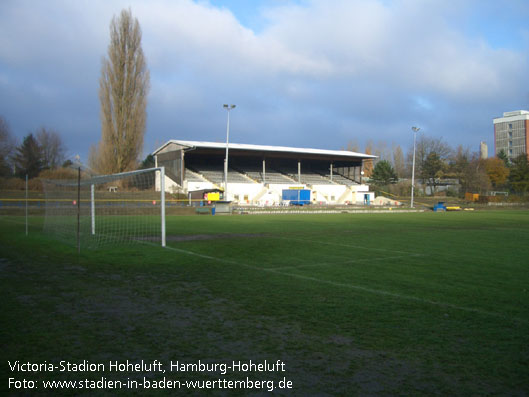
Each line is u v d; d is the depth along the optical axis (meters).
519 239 17.97
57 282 8.48
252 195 60.91
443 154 81.69
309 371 4.16
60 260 11.39
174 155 59.59
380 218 35.19
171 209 40.06
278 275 9.33
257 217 35.59
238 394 3.65
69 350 4.70
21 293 7.50
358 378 3.99
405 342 4.99
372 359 4.46
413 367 4.26
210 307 6.56
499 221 31.42
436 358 4.50
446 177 82.88
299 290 7.80
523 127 122.81
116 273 9.51
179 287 8.04
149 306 6.62
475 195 67.44
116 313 6.21
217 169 68.31
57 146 77.06
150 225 24.39
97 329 5.45
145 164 79.25
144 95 49.28
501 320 5.92
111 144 48.28
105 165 48.84
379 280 8.80
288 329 5.46
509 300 7.10
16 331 5.35
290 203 58.47
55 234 18.41
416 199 69.81
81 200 34.69
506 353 4.66
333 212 47.84
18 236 17.48
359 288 7.99
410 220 32.31
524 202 67.69
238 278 8.97
